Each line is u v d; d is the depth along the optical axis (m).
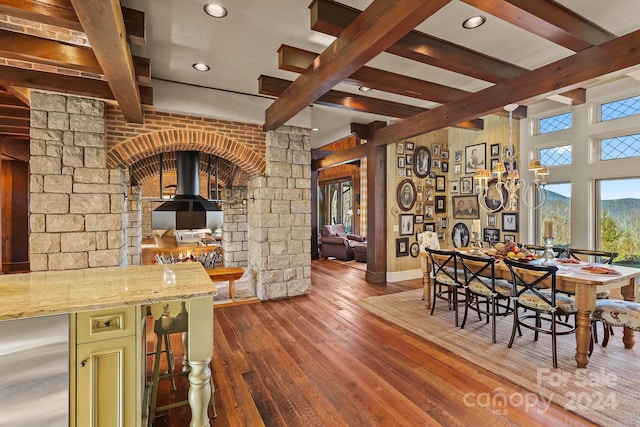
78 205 3.31
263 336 3.18
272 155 4.41
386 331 3.31
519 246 3.91
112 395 1.52
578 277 2.57
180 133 3.94
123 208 3.76
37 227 3.15
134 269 2.29
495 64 3.06
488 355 2.74
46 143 3.18
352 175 10.20
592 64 2.50
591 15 2.28
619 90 3.89
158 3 2.23
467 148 6.03
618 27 2.44
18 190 6.56
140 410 1.58
